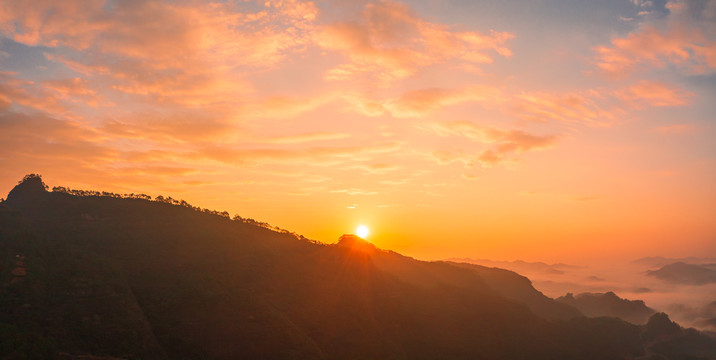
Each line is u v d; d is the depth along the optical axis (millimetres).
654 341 191750
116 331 81125
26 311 79750
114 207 136125
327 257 143750
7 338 69750
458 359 113688
